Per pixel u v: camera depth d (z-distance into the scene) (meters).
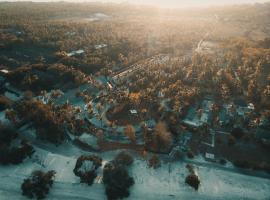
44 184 161.00
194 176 169.12
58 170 176.62
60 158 186.50
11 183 166.38
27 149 184.62
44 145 197.12
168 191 167.00
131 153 194.00
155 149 196.25
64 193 162.62
